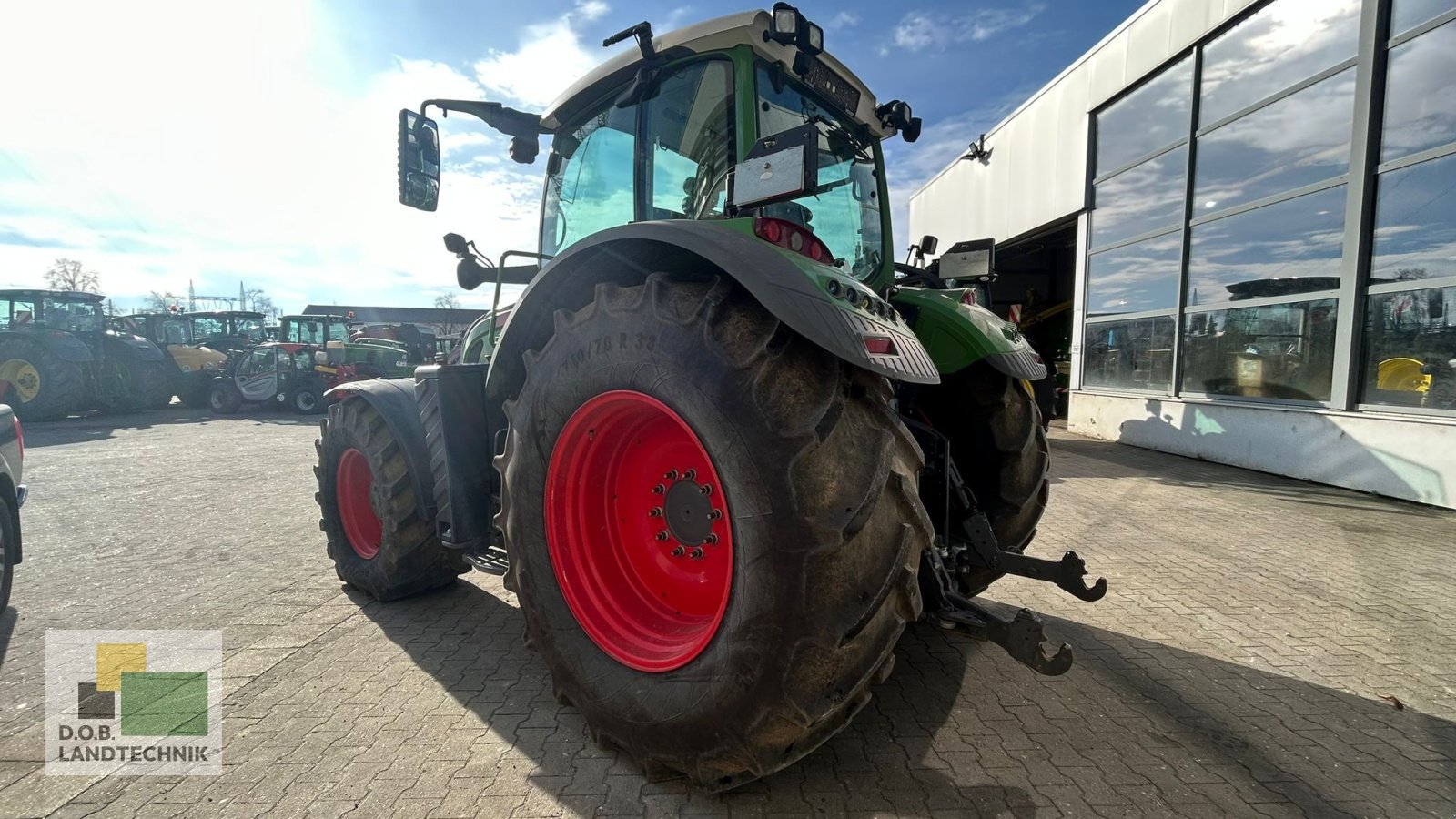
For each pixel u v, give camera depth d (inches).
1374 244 228.2
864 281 122.6
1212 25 290.0
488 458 105.8
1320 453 240.2
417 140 118.8
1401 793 72.0
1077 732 83.7
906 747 80.1
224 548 170.4
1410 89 217.2
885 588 60.4
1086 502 211.6
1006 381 108.6
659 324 68.5
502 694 93.1
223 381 595.8
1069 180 399.2
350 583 136.9
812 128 66.6
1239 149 282.7
